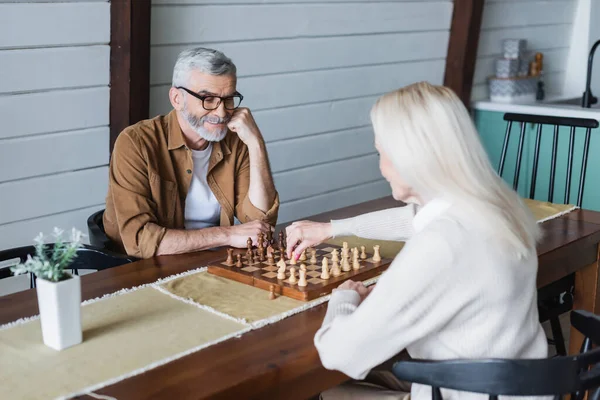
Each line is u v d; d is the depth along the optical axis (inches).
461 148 56.4
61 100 107.5
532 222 58.6
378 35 151.4
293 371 56.8
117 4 107.3
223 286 72.3
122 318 64.1
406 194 61.9
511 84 173.6
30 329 61.8
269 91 134.7
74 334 58.5
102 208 118.4
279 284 70.4
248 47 129.0
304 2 135.3
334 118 148.7
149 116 117.3
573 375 52.4
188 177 91.4
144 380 53.2
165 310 65.9
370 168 160.9
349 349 55.8
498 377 52.0
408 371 54.9
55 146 109.0
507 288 55.5
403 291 54.4
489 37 175.3
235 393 53.0
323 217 99.2
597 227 95.6
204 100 85.7
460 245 54.7
